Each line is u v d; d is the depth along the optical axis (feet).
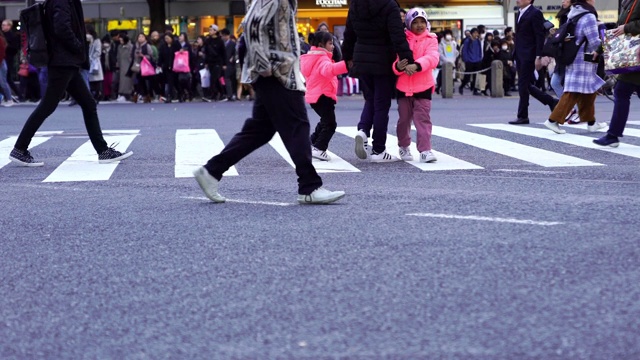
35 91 109.29
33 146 49.14
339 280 18.57
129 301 17.67
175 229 24.47
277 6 26.45
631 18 40.29
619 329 15.03
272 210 27.04
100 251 22.13
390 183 32.65
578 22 48.37
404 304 16.78
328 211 26.53
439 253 20.54
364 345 14.66
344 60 39.91
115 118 73.36
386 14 36.96
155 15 134.31
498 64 110.63
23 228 25.50
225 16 143.43
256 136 28.53
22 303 17.87
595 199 27.48
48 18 38.73
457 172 35.63
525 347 14.30
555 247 20.77
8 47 107.14
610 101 89.51
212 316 16.49
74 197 30.96
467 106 85.76
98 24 144.97
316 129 40.55
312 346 14.71
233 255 21.09
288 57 26.76
